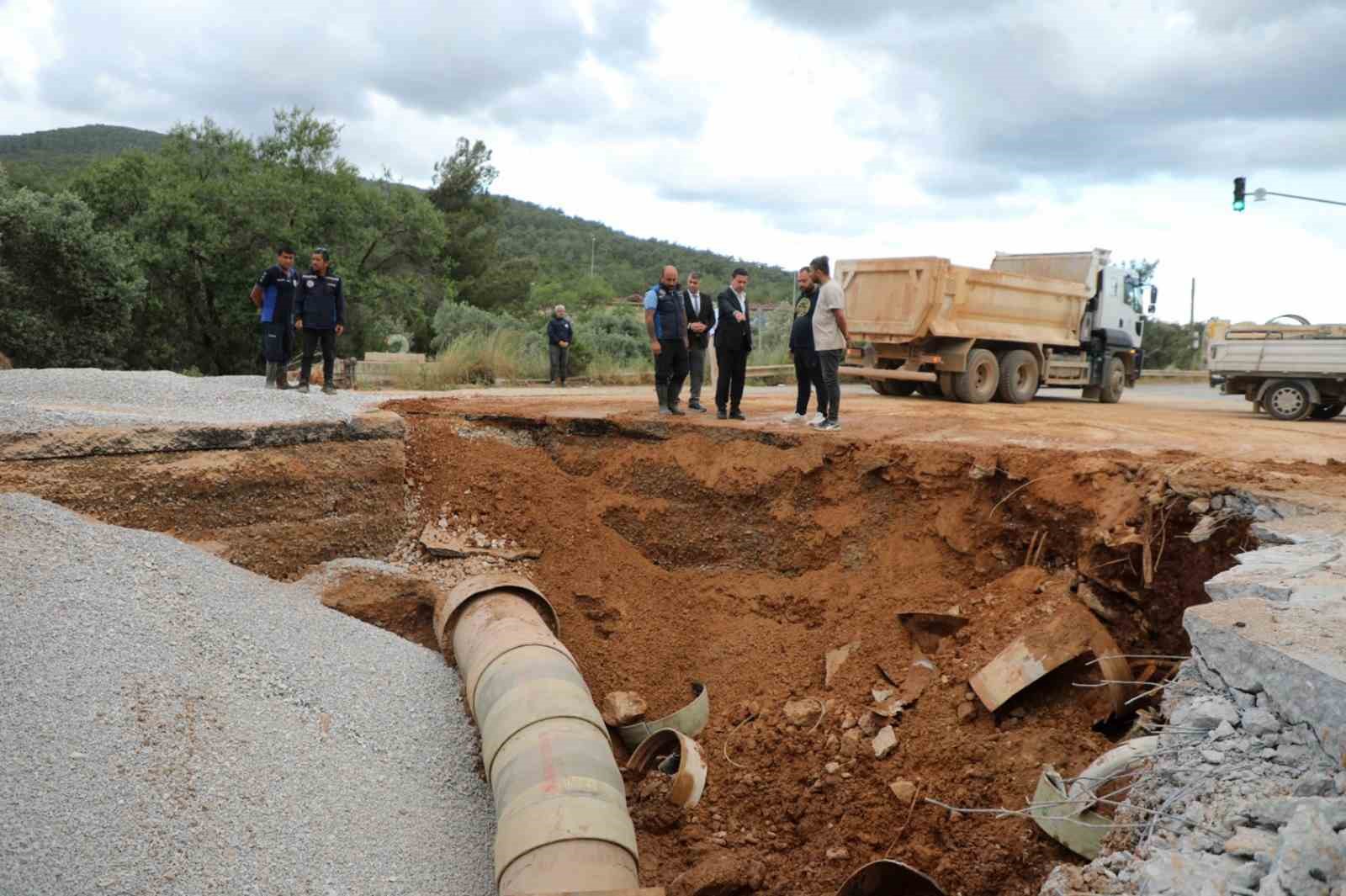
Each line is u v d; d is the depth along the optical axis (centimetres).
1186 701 525
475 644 819
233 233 2955
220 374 3147
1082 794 568
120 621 696
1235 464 897
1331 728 419
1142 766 517
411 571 1028
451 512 1100
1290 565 629
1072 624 787
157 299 2842
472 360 2148
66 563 739
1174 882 391
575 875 546
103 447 902
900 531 1007
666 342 1213
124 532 833
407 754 711
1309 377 1436
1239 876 378
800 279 1148
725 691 955
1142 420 1377
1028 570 894
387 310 3356
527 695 702
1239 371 1498
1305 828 357
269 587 880
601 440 1182
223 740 630
